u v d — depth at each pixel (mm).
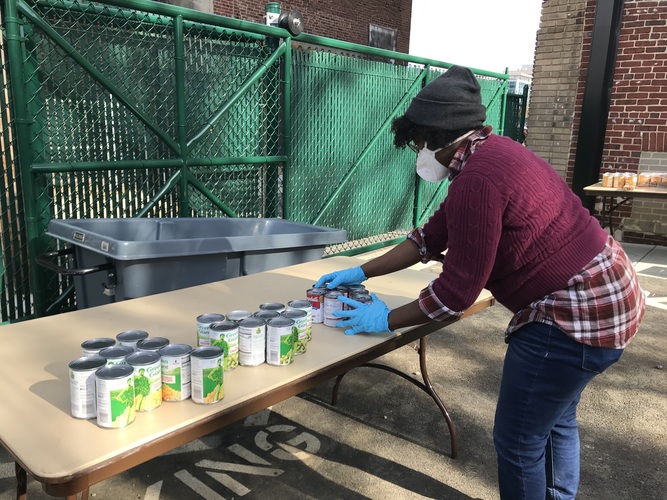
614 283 1661
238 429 2920
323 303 2205
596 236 1723
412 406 3219
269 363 1795
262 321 1805
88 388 1393
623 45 7691
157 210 4320
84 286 3262
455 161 1779
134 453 1286
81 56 3629
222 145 4785
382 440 2855
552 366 1693
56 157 3723
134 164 4035
